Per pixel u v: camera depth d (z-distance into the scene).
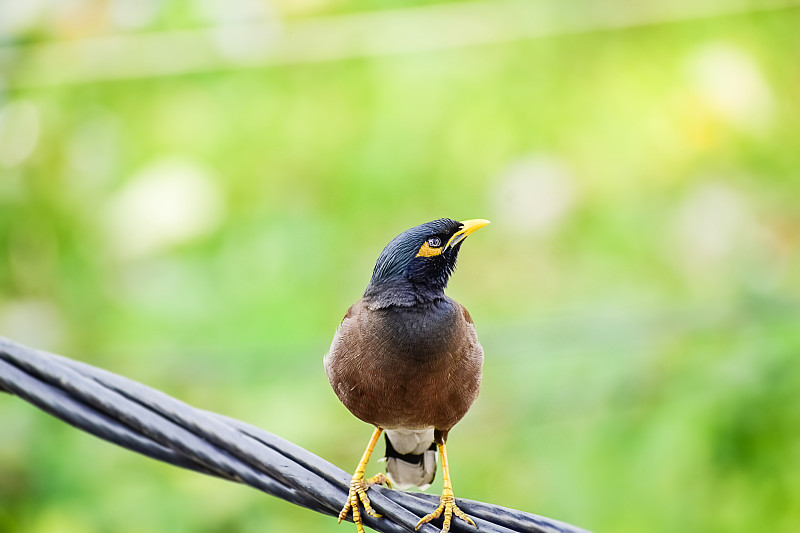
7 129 11.76
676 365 10.07
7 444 9.88
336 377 5.61
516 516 4.75
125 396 5.12
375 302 5.58
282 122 11.91
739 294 10.65
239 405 10.38
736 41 12.30
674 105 12.03
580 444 10.02
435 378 5.46
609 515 9.62
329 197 11.70
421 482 6.32
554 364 10.42
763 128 11.99
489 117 11.93
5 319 11.19
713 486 9.44
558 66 12.16
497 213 11.55
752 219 11.45
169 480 9.87
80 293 11.27
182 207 11.36
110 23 11.96
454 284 11.31
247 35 12.02
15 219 11.53
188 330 10.97
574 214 11.51
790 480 9.27
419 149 11.81
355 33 12.07
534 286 11.26
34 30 11.92
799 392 9.52
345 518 5.04
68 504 9.76
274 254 11.35
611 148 11.94
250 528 9.71
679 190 11.77
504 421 10.31
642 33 12.28
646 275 11.32
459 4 12.12
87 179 11.66
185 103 11.96
